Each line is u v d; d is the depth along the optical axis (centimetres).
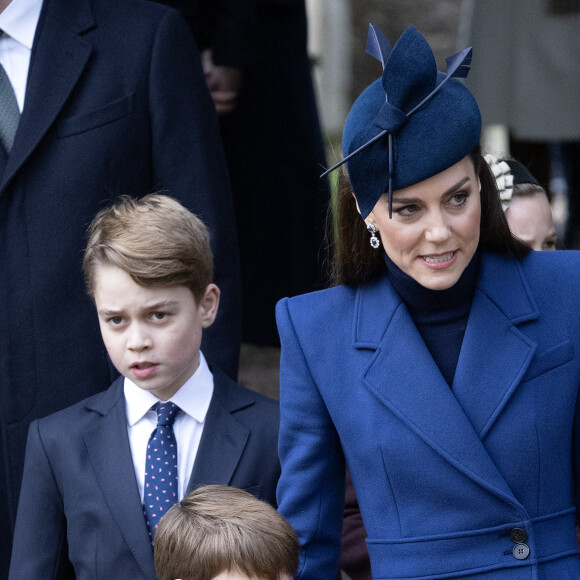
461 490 930
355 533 1225
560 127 2219
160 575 952
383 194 888
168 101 1322
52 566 1131
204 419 1144
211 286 1147
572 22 2183
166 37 1333
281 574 923
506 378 939
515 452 930
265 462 1131
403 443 945
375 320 984
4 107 1298
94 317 1296
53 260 1277
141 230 1082
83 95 1294
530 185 1351
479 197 921
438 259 894
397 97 869
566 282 967
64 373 1289
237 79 1853
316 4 3300
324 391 990
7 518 1318
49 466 1141
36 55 1291
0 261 1277
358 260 993
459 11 3328
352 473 983
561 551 937
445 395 941
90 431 1138
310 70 1997
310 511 1005
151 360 1084
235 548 905
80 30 1309
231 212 1392
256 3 1875
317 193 1988
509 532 926
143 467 1127
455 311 972
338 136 3234
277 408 1159
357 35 3356
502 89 2272
